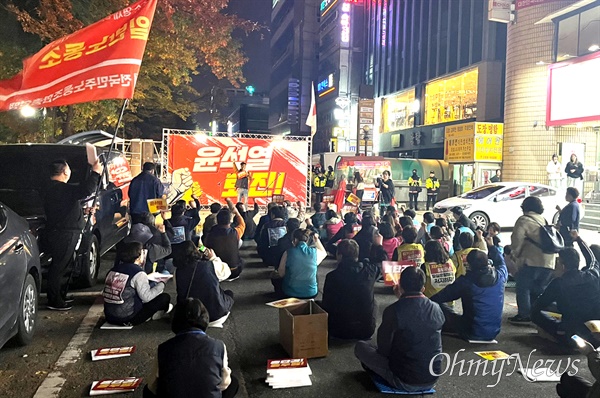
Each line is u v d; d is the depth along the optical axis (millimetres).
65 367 4781
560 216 9758
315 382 4570
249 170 15805
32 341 5434
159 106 24469
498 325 5633
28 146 8586
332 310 5566
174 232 8234
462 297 5656
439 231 7520
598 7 18250
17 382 4457
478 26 34156
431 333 4266
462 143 24156
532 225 6348
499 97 32719
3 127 13438
